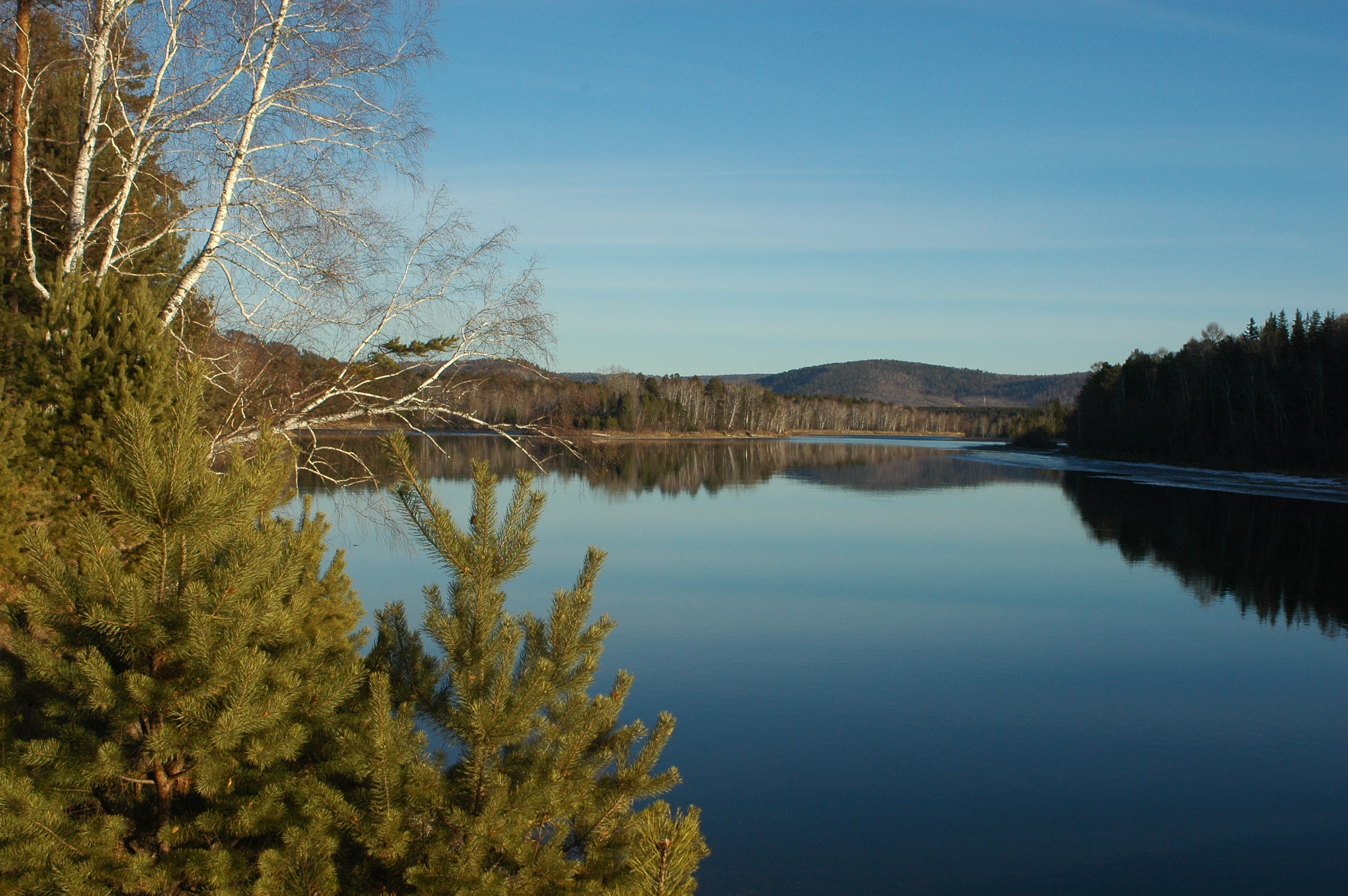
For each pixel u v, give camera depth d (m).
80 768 3.57
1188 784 9.38
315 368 11.06
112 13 9.52
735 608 17.56
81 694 3.55
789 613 17.22
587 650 4.41
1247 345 66.44
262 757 3.74
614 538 27.39
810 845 7.91
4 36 10.67
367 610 13.59
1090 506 39.12
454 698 4.32
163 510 3.53
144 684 3.41
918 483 52.31
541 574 20.81
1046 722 11.19
